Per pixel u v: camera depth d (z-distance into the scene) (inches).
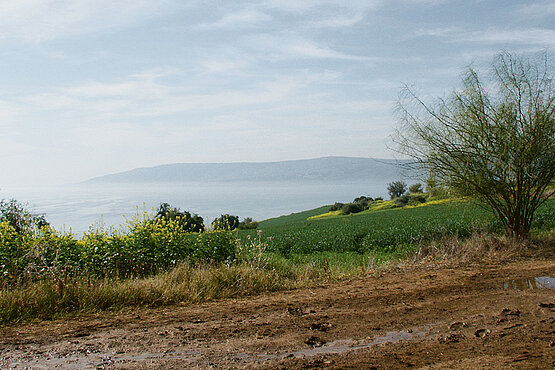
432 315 228.8
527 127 521.3
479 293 281.0
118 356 171.6
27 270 323.3
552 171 526.6
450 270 390.3
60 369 156.3
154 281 311.3
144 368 156.5
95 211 7824.8
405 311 240.2
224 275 339.3
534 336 180.9
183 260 429.7
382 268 423.2
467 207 593.0
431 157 552.1
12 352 177.5
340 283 350.9
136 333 206.2
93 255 397.1
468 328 200.2
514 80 528.1
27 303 249.8
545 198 557.6
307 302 273.6
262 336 198.8
